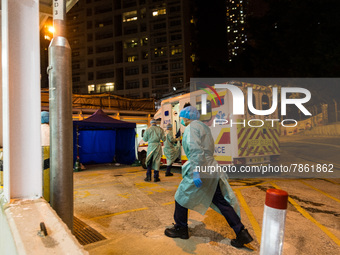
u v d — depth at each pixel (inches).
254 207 160.4
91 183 262.2
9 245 59.9
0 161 106.7
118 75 2551.7
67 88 99.8
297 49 612.7
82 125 373.4
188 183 108.8
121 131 485.7
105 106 563.5
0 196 89.5
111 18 2596.0
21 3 83.5
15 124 81.0
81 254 48.6
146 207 167.0
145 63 2458.2
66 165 98.3
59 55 98.4
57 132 97.0
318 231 121.6
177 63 2383.1
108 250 104.2
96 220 142.3
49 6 169.0
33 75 84.5
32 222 62.9
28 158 82.8
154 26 2465.6
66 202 97.8
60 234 56.7
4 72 83.0
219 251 102.7
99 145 487.8
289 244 108.1
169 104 334.3
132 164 431.2
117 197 195.6
